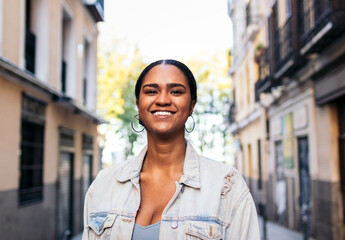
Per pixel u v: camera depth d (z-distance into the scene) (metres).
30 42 9.23
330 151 8.39
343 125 8.10
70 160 11.89
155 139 1.80
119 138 22.97
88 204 1.92
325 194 8.64
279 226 12.55
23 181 8.08
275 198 13.55
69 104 10.26
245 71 19.09
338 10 7.14
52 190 9.74
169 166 1.82
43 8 9.73
